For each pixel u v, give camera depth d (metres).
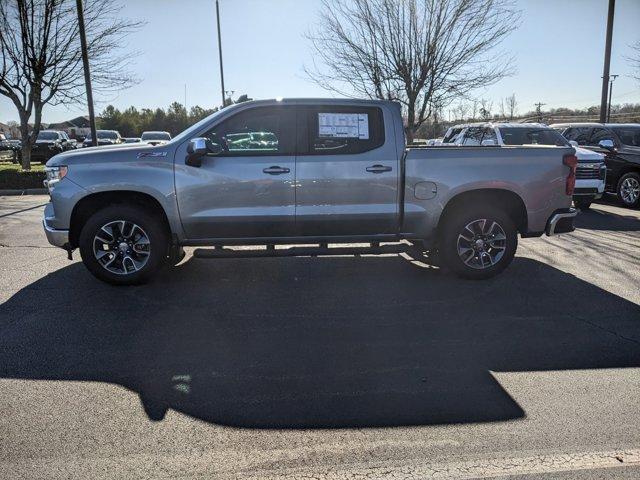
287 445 2.99
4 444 3.00
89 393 3.58
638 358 4.11
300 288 5.95
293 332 4.66
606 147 11.63
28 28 16.39
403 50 15.13
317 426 3.18
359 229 5.95
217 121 5.75
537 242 8.45
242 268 6.81
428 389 3.63
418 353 4.22
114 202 5.89
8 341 4.45
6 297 5.58
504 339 4.49
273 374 3.86
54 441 3.03
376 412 3.34
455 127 15.77
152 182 5.64
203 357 4.15
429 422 3.22
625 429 3.14
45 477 2.72
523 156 6.03
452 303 5.43
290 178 5.72
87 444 3.00
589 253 7.65
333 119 5.80
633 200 12.27
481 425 3.18
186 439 3.05
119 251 5.82
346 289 5.91
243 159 5.71
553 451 2.92
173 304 5.39
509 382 3.73
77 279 6.24
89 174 5.63
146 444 3.00
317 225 5.86
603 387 3.65
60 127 66.06
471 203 6.13
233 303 5.43
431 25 14.86
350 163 5.76
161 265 5.95
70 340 4.47
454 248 6.07
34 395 3.54
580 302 5.45
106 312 5.15
